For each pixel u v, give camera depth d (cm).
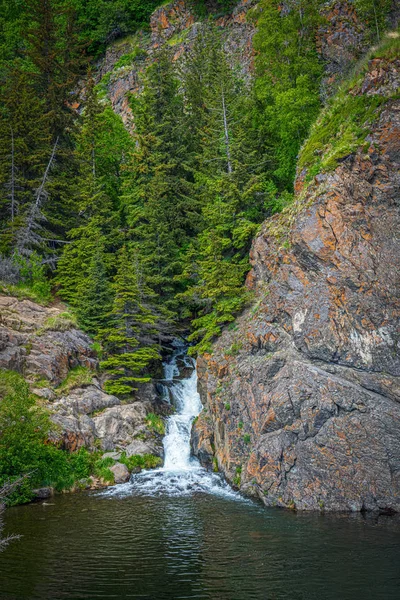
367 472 2422
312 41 4450
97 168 5119
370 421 2470
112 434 3178
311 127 3638
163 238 4262
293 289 2931
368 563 1741
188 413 3634
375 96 3112
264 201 3947
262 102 4681
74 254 4378
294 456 2533
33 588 1580
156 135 4841
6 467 2581
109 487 2842
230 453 2891
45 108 4841
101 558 1820
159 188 4369
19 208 4353
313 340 2745
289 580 1617
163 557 1827
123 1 8012
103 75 7781
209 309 3816
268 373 2811
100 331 3653
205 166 4512
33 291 3984
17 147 4456
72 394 3275
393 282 2711
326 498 2428
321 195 2920
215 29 6675
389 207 2852
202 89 5197
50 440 2852
